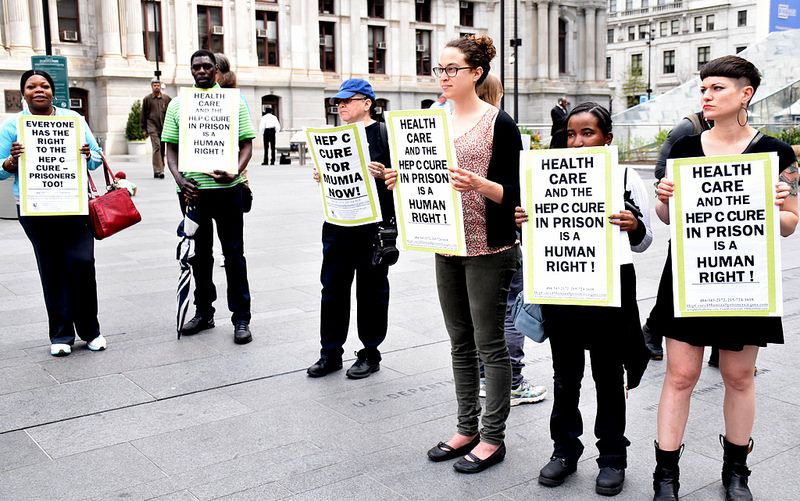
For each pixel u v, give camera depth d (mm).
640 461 3854
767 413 4430
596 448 4012
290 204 14961
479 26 47719
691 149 3311
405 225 3887
